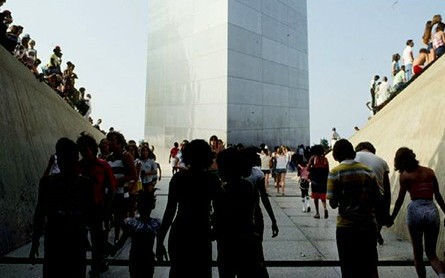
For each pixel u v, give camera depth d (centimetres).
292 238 680
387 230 731
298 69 3241
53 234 306
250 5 2697
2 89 734
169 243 318
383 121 1166
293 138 3088
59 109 1170
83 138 454
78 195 314
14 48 995
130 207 662
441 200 421
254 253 325
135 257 373
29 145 765
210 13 2636
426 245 415
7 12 987
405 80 1366
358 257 352
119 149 614
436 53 1050
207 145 332
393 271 493
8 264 509
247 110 2573
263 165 1520
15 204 614
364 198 358
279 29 3016
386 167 557
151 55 3341
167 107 3044
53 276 302
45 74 1296
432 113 771
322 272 502
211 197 325
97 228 349
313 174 893
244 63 2586
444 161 623
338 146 386
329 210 1002
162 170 2411
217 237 329
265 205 399
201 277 306
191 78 2764
